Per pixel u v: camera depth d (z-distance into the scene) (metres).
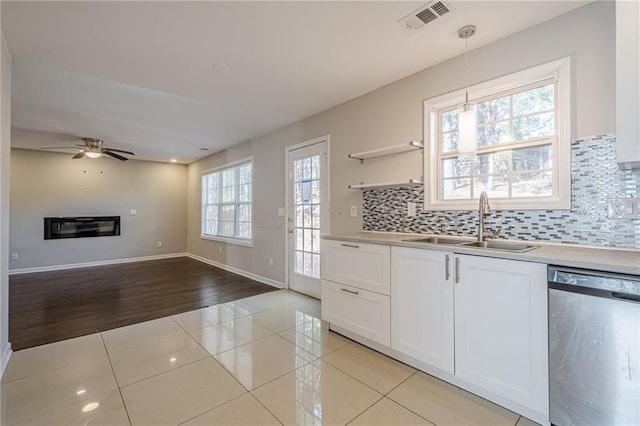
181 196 7.50
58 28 2.01
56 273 5.44
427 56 2.44
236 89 3.04
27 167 5.61
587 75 1.85
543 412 1.52
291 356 2.32
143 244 6.94
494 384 1.69
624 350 1.27
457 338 1.85
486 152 2.34
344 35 2.14
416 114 2.71
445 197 2.60
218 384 1.96
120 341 2.61
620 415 1.29
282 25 2.02
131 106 3.47
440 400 1.78
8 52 2.24
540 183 2.10
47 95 3.12
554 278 1.45
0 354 2.10
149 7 1.81
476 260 1.76
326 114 3.64
